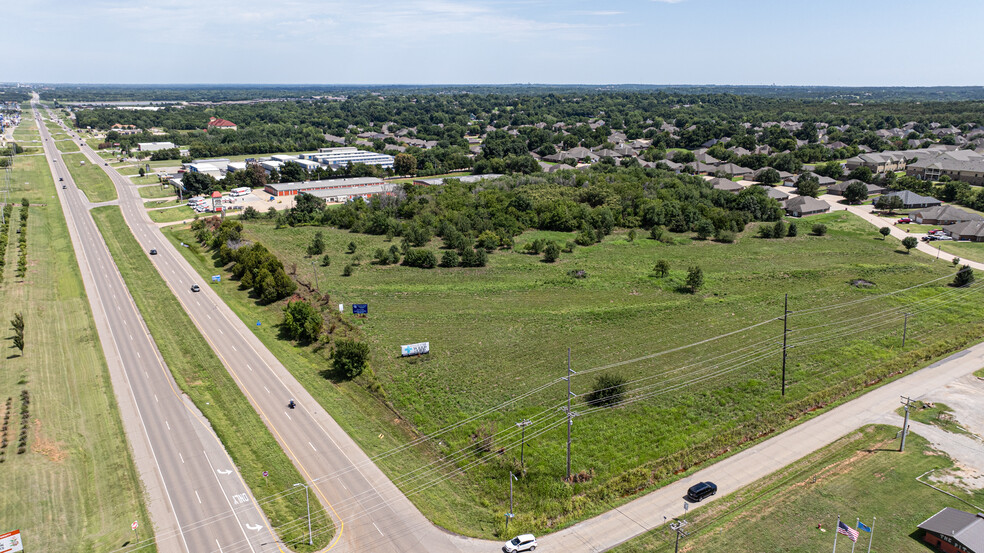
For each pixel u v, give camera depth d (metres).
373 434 73.81
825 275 129.88
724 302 113.62
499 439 71.06
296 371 89.94
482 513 60.44
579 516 59.62
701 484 62.12
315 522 58.91
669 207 175.12
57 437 72.31
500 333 100.50
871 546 54.00
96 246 157.88
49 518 58.97
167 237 167.75
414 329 102.75
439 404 79.12
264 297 118.81
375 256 145.12
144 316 111.12
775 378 84.56
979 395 80.81
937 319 105.38
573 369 87.62
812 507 59.56
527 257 145.50
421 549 55.56
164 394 83.06
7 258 143.75
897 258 143.25
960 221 166.88
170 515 59.78
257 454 69.44
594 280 127.19
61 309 114.38
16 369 89.12
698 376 85.44
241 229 162.38
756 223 180.12
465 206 184.75
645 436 71.56
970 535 51.84
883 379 85.75
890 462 66.62
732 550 54.09
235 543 56.06
